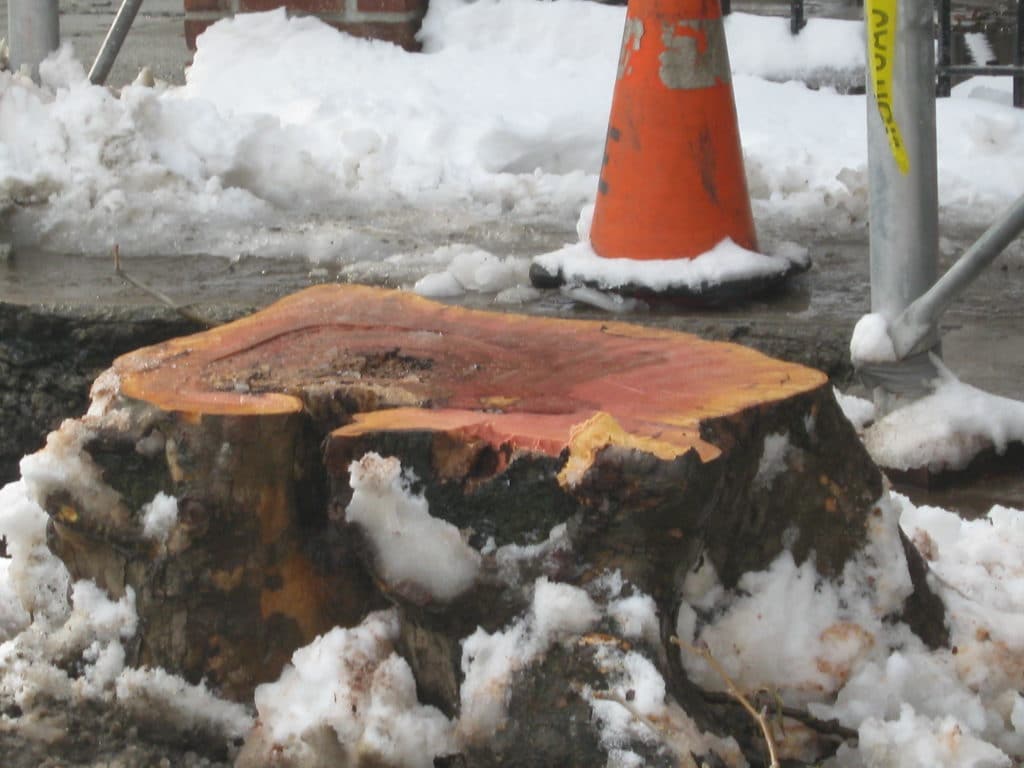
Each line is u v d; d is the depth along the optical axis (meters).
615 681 2.66
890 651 3.08
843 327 5.41
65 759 2.97
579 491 2.67
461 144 8.48
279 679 2.99
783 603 3.01
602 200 6.01
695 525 2.74
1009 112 8.76
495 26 10.32
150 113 7.65
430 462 2.78
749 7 11.39
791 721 2.94
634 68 5.85
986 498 4.39
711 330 5.32
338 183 8.03
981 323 5.71
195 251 6.73
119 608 3.09
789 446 3.03
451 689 2.82
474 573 2.77
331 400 2.98
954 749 2.73
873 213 4.59
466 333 3.40
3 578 3.50
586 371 3.15
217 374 3.10
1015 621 3.23
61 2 16.09
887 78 3.14
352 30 10.30
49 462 2.92
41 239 6.80
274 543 2.94
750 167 7.78
